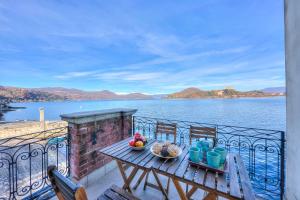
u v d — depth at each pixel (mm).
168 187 1977
